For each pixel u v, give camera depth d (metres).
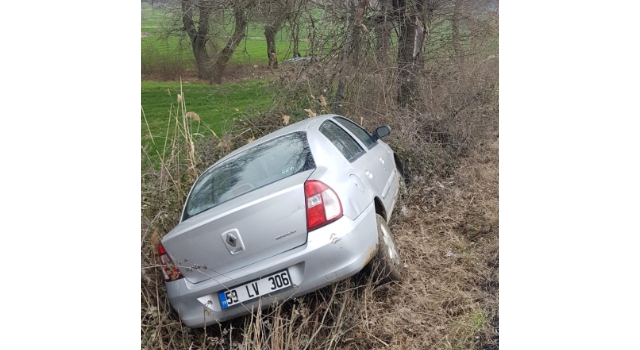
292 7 7.85
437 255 4.43
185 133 4.95
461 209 5.31
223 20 8.43
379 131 5.09
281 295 3.08
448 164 6.25
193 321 3.20
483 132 6.94
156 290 3.44
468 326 3.53
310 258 3.05
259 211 3.09
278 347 3.03
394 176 4.99
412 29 7.90
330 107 7.27
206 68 8.21
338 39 7.64
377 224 3.58
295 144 3.66
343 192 3.30
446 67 7.90
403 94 7.32
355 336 3.36
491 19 8.37
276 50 8.24
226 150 5.55
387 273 3.61
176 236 3.21
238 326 3.45
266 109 6.92
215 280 3.13
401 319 3.52
